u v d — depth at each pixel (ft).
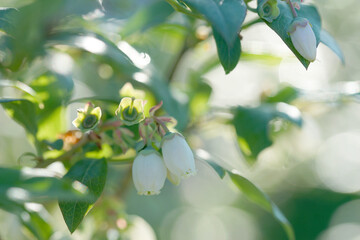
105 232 0.88
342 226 2.53
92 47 0.81
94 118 0.74
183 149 0.71
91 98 0.80
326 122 1.64
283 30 0.70
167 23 0.91
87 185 0.74
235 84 1.16
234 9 0.67
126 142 0.77
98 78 0.96
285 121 0.95
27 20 0.69
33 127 0.79
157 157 0.72
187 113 0.87
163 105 0.83
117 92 0.93
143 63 0.85
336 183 2.38
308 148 0.98
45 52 0.81
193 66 1.04
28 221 0.80
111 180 0.98
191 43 0.93
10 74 0.82
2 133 1.12
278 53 0.97
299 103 0.97
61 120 0.82
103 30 0.86
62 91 0.83
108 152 0.78
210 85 0.92
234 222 2.42
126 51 0.84
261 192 0.78
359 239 2.51
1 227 0.91
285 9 0.70
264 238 2.54
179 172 0.71
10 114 0.79
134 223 0.89
